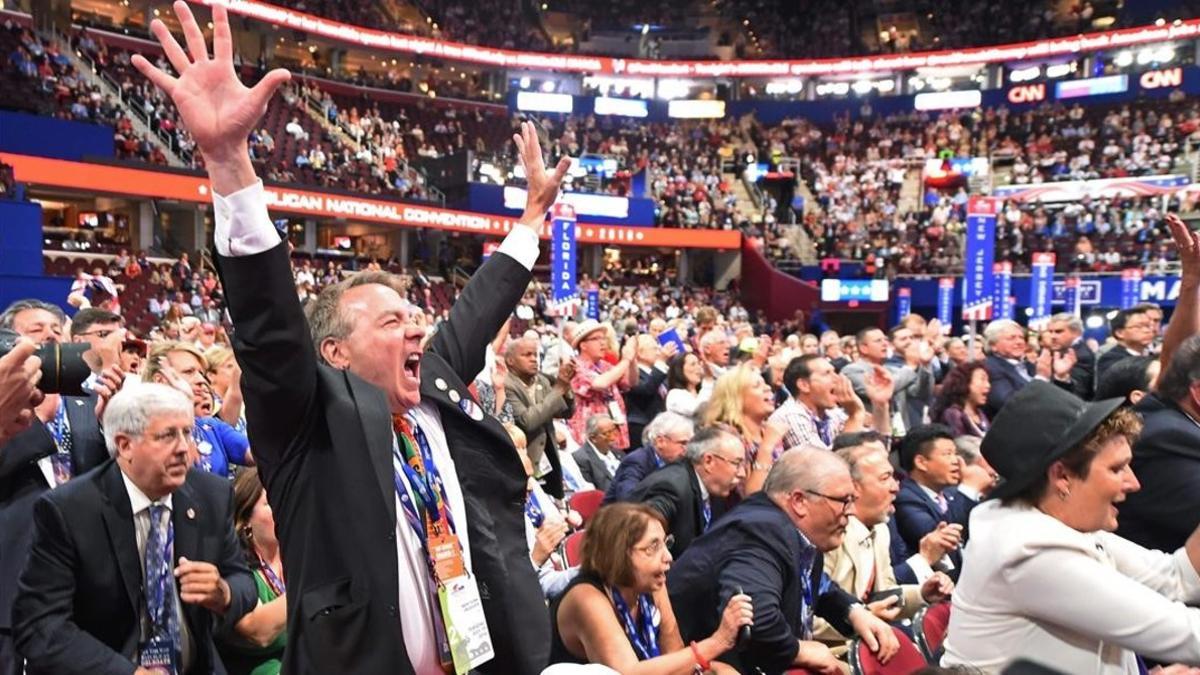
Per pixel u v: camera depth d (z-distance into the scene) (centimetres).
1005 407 229
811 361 598
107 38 2739
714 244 3191
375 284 209
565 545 449
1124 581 205
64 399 369
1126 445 218
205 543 304
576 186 3155
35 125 2000
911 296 2911
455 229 2752
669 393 704
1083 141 3281
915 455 490
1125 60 3619
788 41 4238
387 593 177
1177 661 202
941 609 336
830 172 3638
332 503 180
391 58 3688
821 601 368
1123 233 2686
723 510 491
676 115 3903
